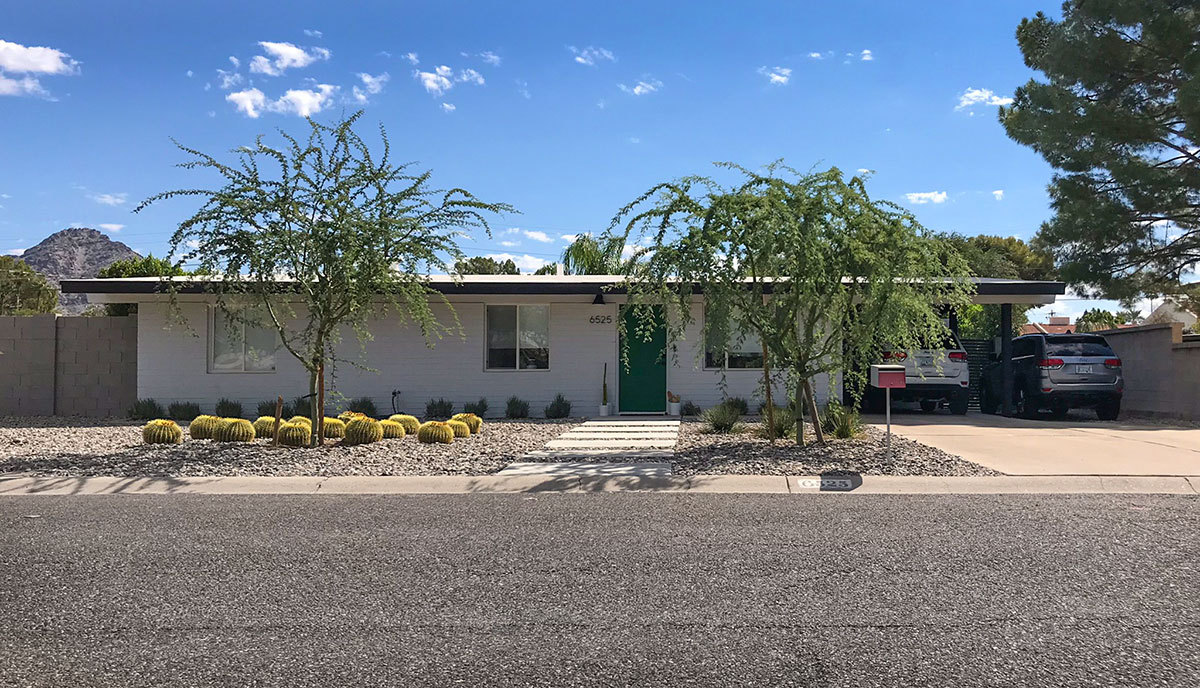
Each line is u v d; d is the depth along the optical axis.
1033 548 6.73
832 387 13.59
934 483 9.74
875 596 5.50
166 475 10.30
